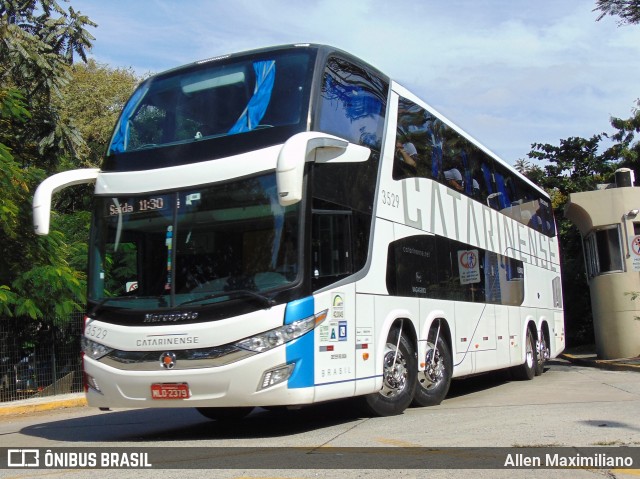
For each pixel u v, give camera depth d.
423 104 11.27
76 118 31.97
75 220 19.38
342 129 8.62
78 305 15.48
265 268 7.61
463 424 8.51
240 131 8.17
